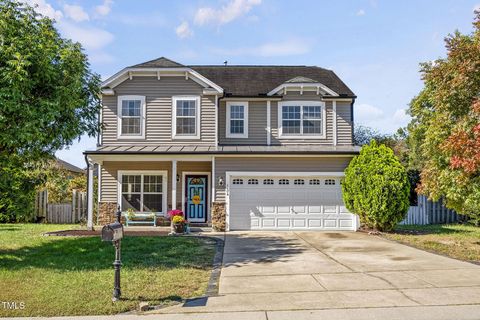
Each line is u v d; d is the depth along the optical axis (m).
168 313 6.10
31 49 9.37
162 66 18.50
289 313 6.04
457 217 20.64
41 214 20.27
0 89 8.77
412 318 5.76
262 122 19.52
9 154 10.15
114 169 18.30
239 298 6.83
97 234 14.69
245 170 16.75
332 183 16.89
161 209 18.34
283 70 22.31
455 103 11.89
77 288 7.31
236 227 16.64
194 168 18.62
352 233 15.60
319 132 19.41
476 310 6.08
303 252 11.32
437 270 8.79
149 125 18.52
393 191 15.27
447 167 12.51
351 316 5.87
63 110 10.12
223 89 19.45
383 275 8.36
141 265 9.38
